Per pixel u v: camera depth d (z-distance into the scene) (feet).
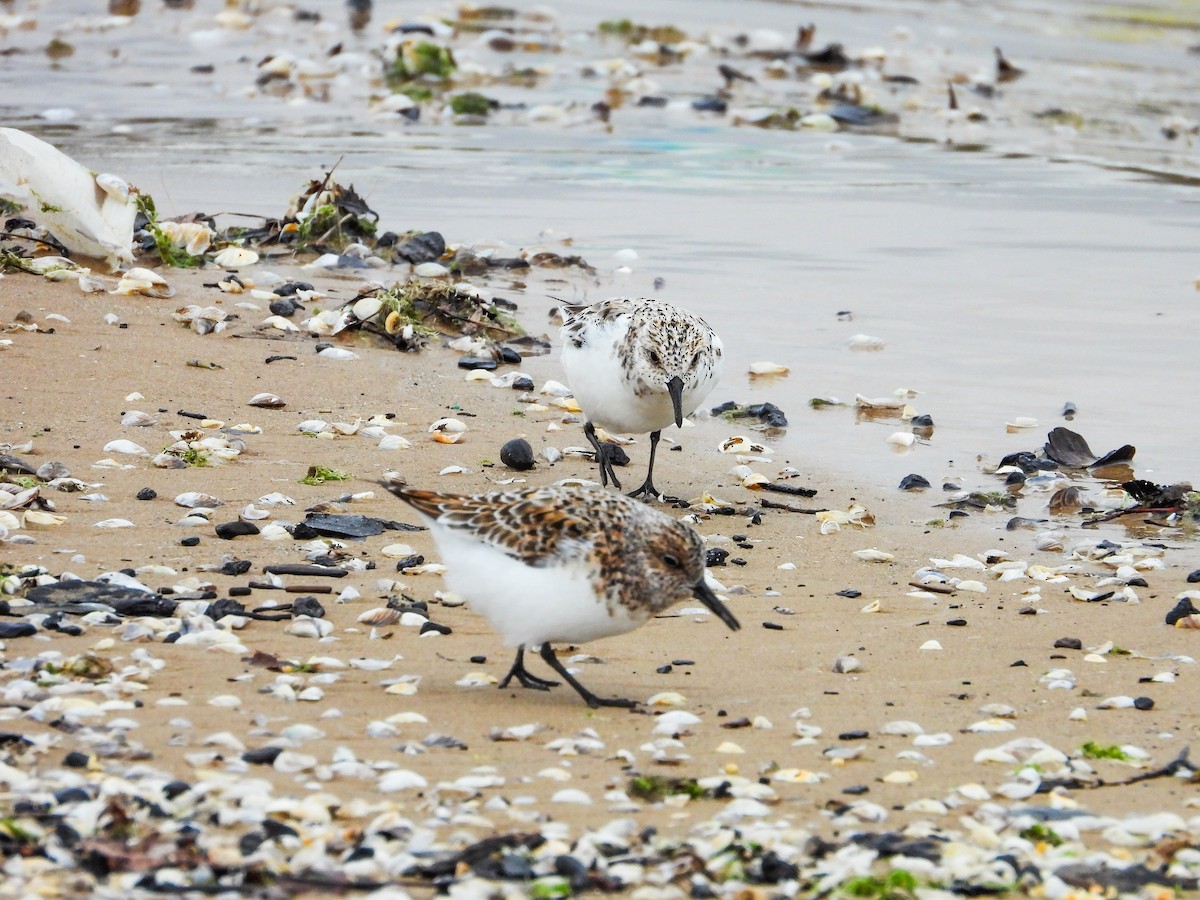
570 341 46.85
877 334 65.57
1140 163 103.24
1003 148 107.55
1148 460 51.83
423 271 69.62
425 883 22.12
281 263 69.87
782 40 148.15
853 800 26.20
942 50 147.23
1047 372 61.16
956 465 51.08
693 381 45.52
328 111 110.83
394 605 35.09
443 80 123.75
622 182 92.94
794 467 50.49
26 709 27.61
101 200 64.59
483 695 30.76
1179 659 34.27
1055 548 43.57
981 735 29.58
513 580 29.73
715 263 75.66
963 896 22.71
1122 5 175.83
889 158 103.30
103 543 37.88
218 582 35.88
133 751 26.02
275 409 50.67
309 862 22.52
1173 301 71.20
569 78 128.06
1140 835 24.95
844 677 32.78
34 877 21.53
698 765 27.48
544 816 24.85
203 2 154.81
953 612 37.60
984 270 75.97
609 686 31.83
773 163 100.42
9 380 49.98
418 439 49.47
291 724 28.12
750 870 23.11
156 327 56.95
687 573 30.37
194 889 21.47
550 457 48.70
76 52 129.59
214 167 89.45
